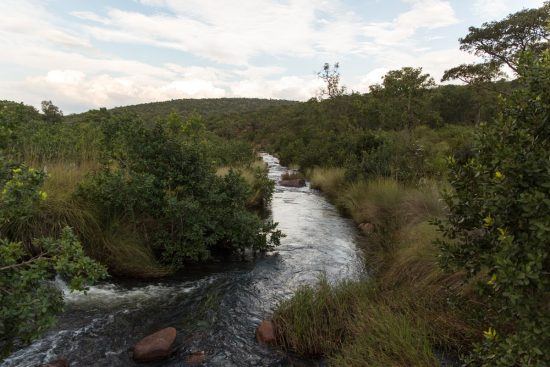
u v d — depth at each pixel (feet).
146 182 20.68
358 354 11.96
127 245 20.81
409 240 21.83
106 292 18.22
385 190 33.73
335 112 101.40
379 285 17.83
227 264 23.20
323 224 33.86
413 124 77.71
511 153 8.83
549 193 8.28
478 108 130.21
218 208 24.71
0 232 18.28
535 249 8.07
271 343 14.08
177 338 14.44
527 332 7.86
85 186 21.56
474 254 10.39
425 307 14.46
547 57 9.75
